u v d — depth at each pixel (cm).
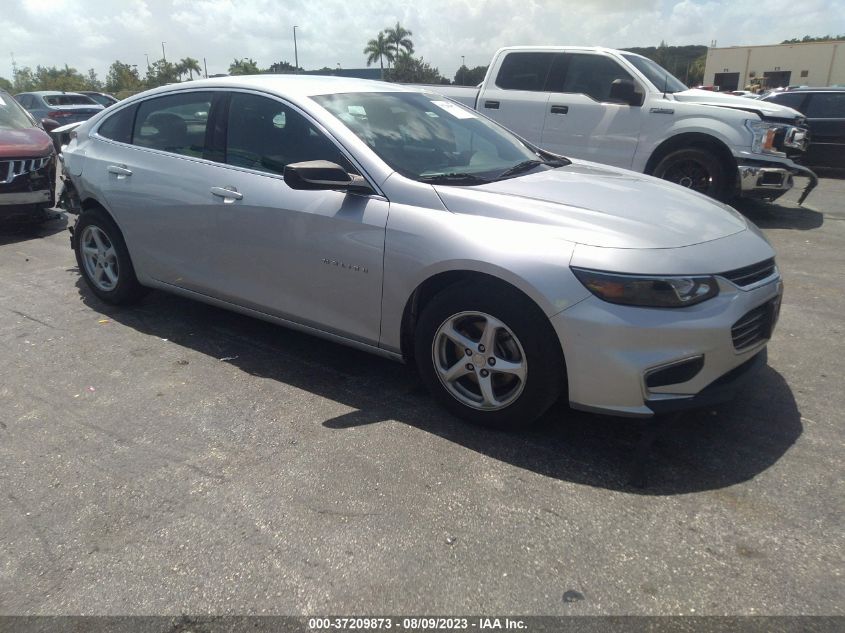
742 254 294
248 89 388
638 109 777
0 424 328
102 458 297
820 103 1202
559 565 230
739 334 283
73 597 219
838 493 268
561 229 288
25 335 439
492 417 311
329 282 345
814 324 452
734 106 747
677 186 377
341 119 356
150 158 426
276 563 232
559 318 275
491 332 297
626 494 269
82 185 466
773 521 252
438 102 429
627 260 270
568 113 817
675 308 269
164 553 238
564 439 310
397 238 315
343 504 263
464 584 222
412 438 311
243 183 374
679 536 244
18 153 681
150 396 355
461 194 313
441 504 263
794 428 318
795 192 1020
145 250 437
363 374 382
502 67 867
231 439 312
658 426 290
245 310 398
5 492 274
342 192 337
